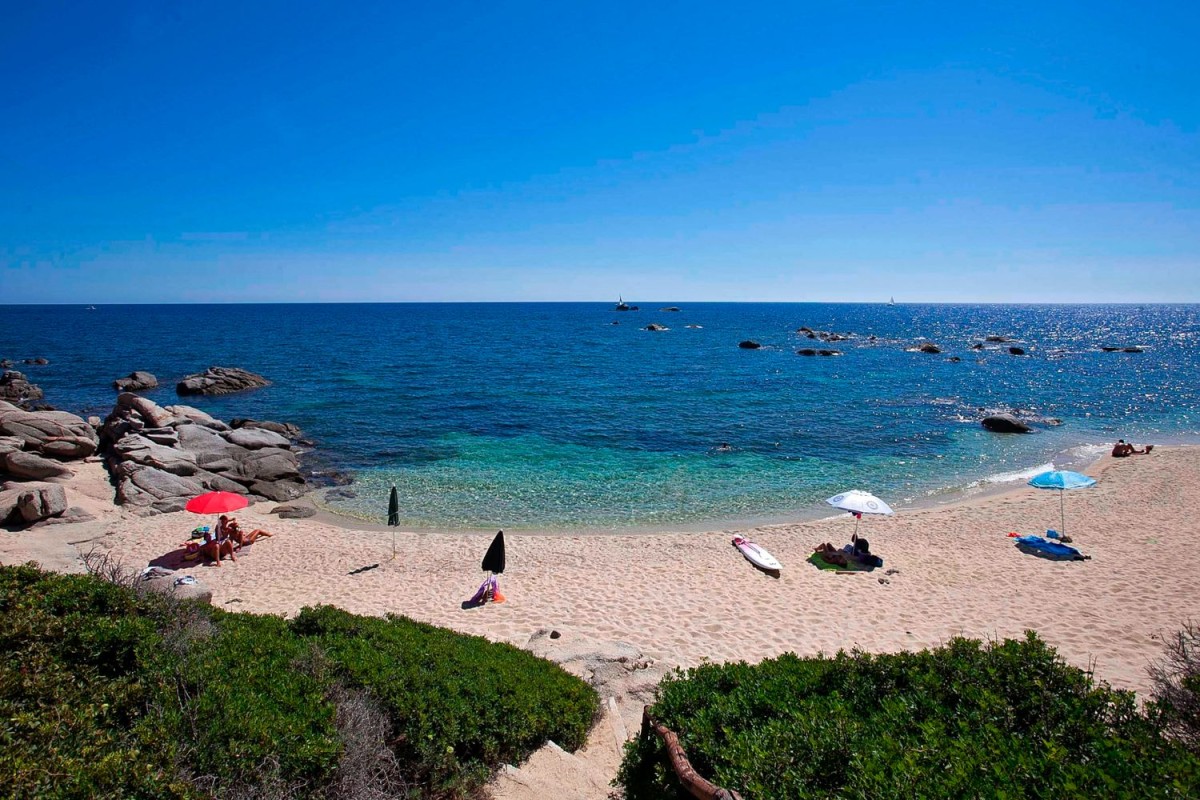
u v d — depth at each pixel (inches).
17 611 249.6
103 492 911.0
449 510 941.8
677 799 214.7
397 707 281.6
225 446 1147.9
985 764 171.5
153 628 267.7
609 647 482.0
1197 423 1558.8
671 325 5999.0
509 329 5383.9
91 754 176.9
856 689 243.8
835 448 1315.2
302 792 210.8
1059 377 2331.4
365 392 1998.0
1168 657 465.1
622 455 1259.8
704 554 744.3
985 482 1079.0
